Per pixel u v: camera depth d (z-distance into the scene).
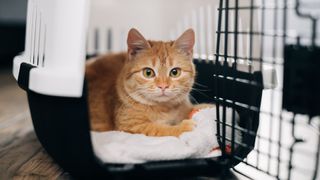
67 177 1.02
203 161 0.96
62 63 0.84
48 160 1.15
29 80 0.92
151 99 1.16
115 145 0.93
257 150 0.98
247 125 1.01
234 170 1.00
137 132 1.13
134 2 1.83
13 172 1.04
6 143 1.31
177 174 0.94
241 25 1.20
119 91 1.21
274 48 0.85
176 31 1.71
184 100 1.24
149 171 0.90
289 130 1.46
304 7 0.85
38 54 1.02
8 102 1.96
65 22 0.84
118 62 1.38
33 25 1.12
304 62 0.86
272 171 1.06
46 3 0.95
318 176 0.99
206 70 1.34
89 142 0.83
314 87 0.86
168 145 0.96
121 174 0.88
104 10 1.84
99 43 1.85
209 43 1.41
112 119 1.23
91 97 1.23
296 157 1.16
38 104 0.99
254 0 1.07
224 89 0.99
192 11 1.58
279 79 1.06
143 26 1.82
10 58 3.17
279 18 1.19
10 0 3.04
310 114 0.89
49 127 0.95
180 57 1.20
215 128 1.05
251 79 1.02
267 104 1.53
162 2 1.75
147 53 1.17
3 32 3.07
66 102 0.84
